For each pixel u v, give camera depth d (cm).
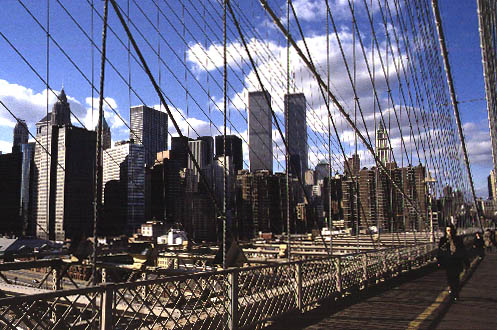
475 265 1767
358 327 654
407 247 1563
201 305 533
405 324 675
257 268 637
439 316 735
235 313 582
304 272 789
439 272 1494
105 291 404
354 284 1017
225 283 576
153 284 459
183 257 1266
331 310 791
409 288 1084
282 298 702
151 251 932
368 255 1145
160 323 475
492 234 2911
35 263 866
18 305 343
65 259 968
